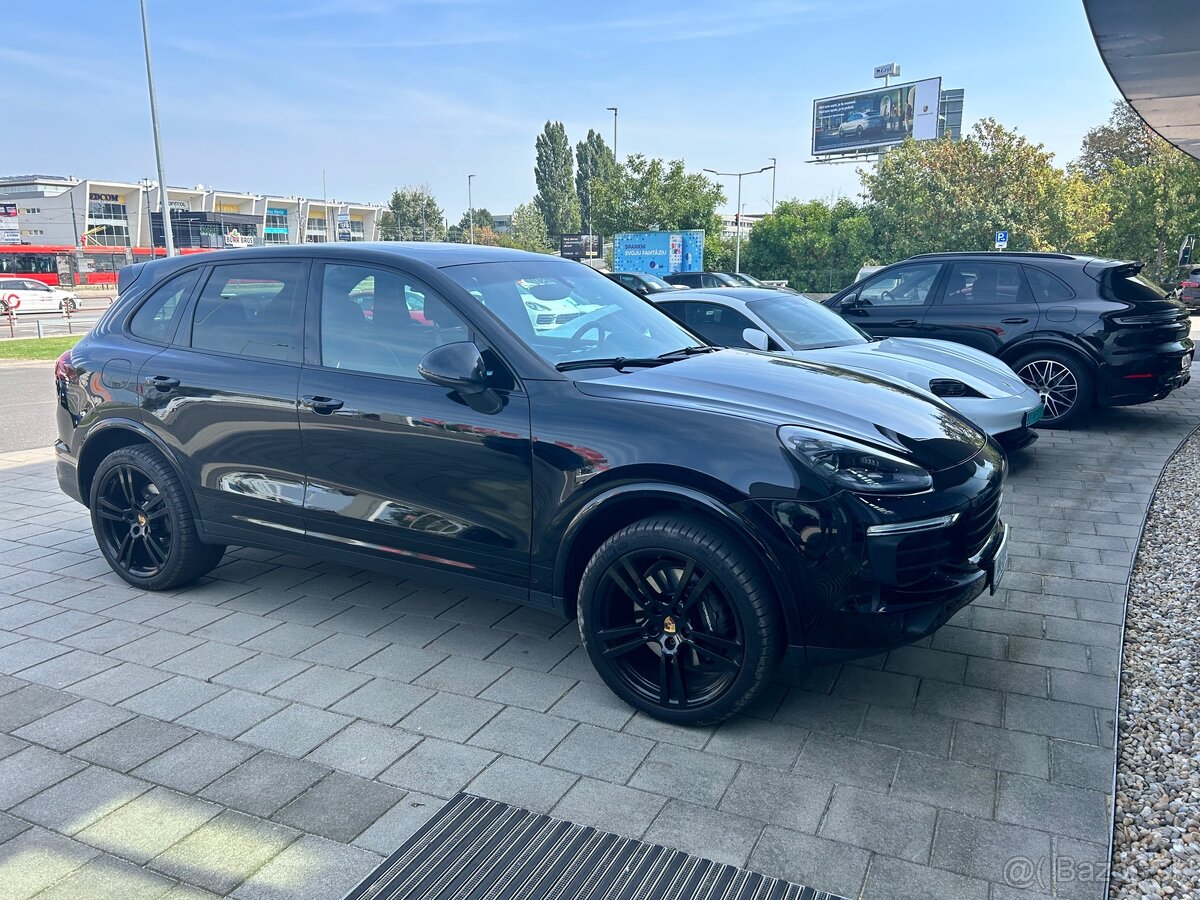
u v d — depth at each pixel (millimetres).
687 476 2889
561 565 3191
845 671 3477
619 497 3014
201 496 4098
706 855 2396
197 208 91500
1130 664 3486
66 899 2238
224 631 3941
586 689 3377
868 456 2852
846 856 2387
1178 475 6395
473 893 2252
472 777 2781
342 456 3627
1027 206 37406
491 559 3352
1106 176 40344
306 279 3910
